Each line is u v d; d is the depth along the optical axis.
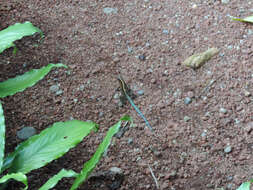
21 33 1.86
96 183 1.94
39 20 2.33
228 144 2.02
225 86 2.15
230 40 2.28
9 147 1.99
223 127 2.05
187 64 2.21
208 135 2.04
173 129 2.05
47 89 2.14
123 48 2.26
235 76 2.17
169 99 2.12
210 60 2.22
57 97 2.12
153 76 2.18
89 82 2.17
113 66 2.21
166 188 1.94
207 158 1.99
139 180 1.95
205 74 2.19
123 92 2.12
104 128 2.05
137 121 2.07
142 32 2.31
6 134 2.02
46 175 1.95
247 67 2.20
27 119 2.06
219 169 1.97
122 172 1.96
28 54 2.22
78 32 2.30
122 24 2.34
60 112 2.09
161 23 2.34
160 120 2.08
